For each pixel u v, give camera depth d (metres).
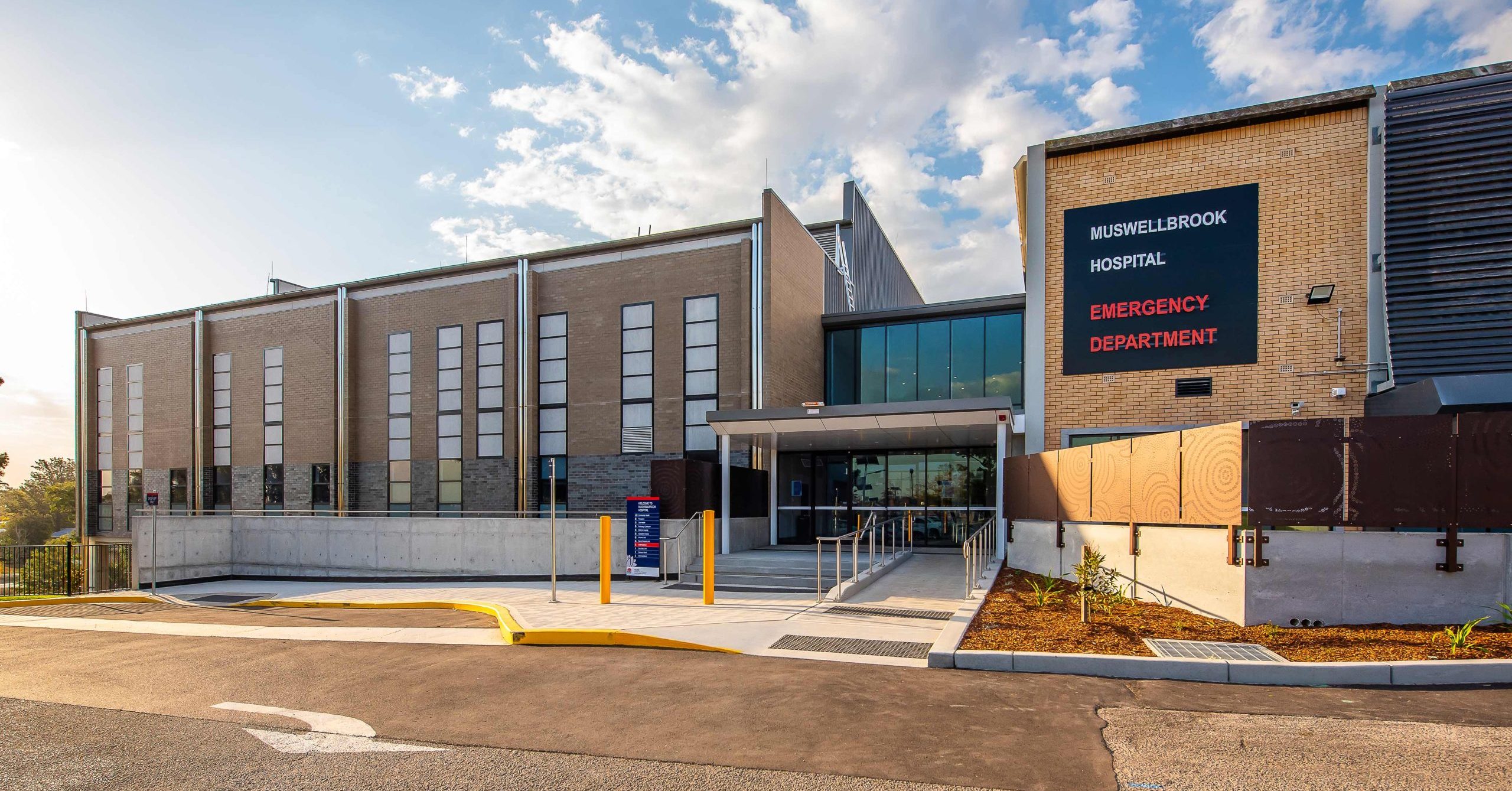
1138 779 4.50
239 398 27.34
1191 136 15.43
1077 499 12.41
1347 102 14.23
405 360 24.56
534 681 7.22
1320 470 8.01
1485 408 11.37
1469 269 12.98
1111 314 15.77
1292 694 6.22
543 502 22.25
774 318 19.66
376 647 9.23
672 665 7.79
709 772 4.75
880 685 6.73
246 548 21.33
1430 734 5.19
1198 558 8.93
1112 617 8.80
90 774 4.92
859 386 22.11
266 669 8.02
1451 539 7.81
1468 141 13.15
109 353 30.77
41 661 8.68
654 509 15.38
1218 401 14.89
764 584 14.15
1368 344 13.90
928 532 19.08
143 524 19.31
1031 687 6.57
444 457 23.67
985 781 4.52
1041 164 16.48
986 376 20.47
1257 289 14.77
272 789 4.62
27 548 21.11
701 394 20.56
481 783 4.64
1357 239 14.16
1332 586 7.97
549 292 22.77
